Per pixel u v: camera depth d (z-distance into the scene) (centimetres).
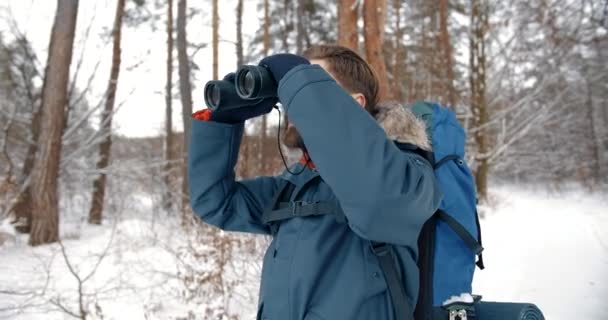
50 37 902
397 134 110
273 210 115
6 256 671
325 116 88
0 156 865
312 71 92
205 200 133
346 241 102
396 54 1561
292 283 101
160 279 501
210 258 458
